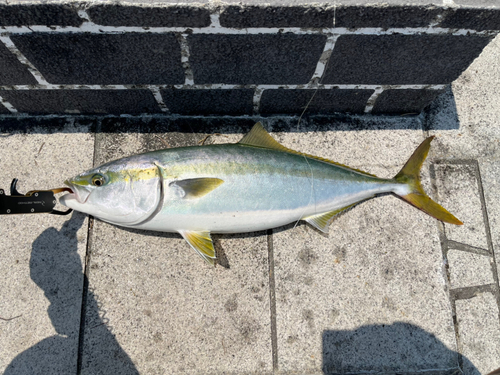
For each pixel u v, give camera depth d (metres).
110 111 0.65
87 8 0.45
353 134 0.67
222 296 0.58
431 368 0.57
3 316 0.57
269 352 0.56
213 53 0.53
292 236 0.61
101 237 0.60
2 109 0.64
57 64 0.54
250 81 0.59
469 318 0.60
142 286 0.58
